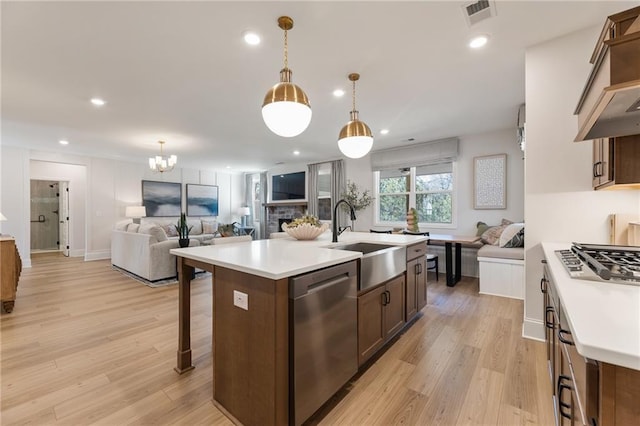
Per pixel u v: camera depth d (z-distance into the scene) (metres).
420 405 1.67
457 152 4.96
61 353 2.28
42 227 8.12
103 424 1.53
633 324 0.71
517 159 4.46
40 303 3.49
